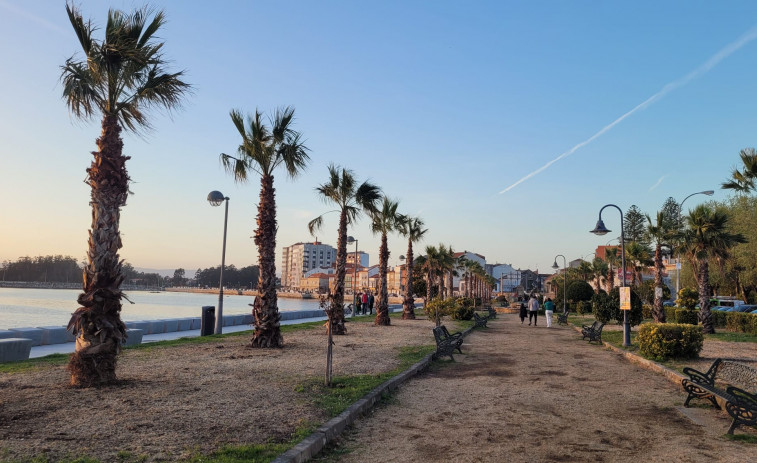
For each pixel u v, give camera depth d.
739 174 21.52
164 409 6.78
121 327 8.59
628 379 10.82
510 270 159.25
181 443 5.30
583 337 21.25
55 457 4.73
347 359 12.58
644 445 5.93
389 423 6.92
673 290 60.84
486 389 9.54
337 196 22.22
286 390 8.30
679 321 29.27
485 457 5.45
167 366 10.63
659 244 25.22
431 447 5.82
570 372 11.80
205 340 16.84
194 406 7.00
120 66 8.56
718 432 6.54
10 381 8.58
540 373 11.62
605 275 66.44
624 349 16.00
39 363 10.86
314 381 9.19
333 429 6.16
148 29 9.02
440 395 8.92
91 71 8.55
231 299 139.62
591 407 8.02
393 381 9.59
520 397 8.78
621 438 6.23
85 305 8.34
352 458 5.41
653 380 10.71
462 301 37.62
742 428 6.68
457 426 6.78
